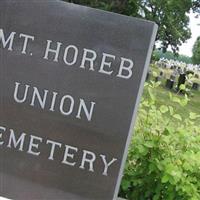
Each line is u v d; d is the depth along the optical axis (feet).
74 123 10.80
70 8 10.69
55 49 10.80
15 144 11.11
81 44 10.68
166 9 58.90
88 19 10.63
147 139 12.22
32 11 10.85
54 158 10.94
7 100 11.07
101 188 10.77
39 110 10.94
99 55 10.62
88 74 10.68
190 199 11.47
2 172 11.22
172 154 11.98
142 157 12.05
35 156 11.04
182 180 11.48
